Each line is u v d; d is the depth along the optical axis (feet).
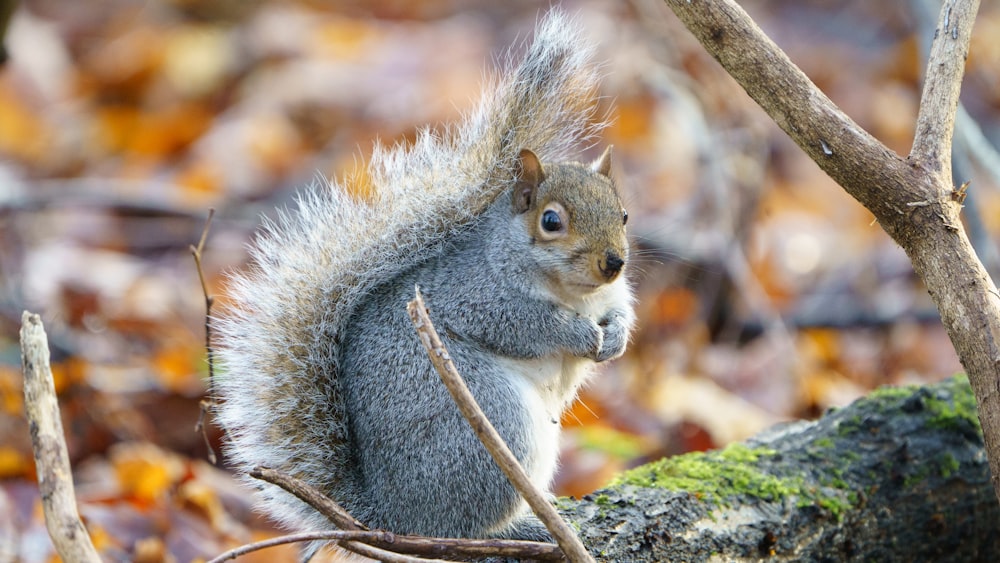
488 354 24.77
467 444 23.16
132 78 69.62
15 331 41.81
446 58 68.13
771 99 21.30
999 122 62.69
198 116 67.31
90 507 32.27
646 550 23.31
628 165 58.95
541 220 25.43
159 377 40.37
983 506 26.78
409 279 25.11
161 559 30.89
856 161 20.84
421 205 25.32
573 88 26.43
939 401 27.53
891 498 25.94
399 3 79.71
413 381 23.53
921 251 20.72
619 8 57.57
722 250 46.01
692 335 45.27
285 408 24.14
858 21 71.82
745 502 24.67
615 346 25.54
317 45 72.38
